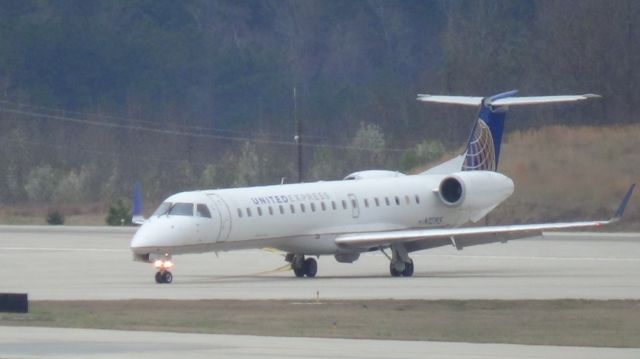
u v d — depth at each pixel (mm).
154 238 139375
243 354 76125
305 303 112312
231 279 149750
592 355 77375
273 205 150375
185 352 77188
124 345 80938
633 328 95062
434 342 84250
